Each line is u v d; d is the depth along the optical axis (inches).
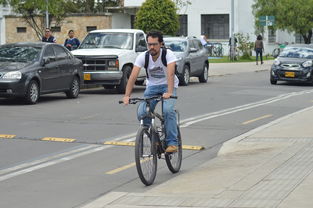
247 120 728.3
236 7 2497.5
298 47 1330.0
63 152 536.1
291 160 472.1
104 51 1052.5
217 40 2536.9
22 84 854.5
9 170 468.1
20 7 1464.1
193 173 449.4
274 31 2514.8
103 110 811.4
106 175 452.4
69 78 958.4
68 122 704.4
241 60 2217.0
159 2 2208.4
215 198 365.1
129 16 2539.4
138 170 405.4
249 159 488.4
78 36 2346.2
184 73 1213.1
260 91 1119.0
